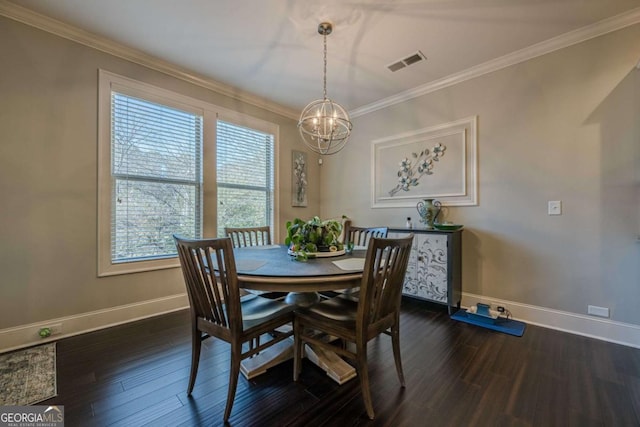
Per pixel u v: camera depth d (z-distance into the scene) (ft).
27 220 6.79
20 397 4.89
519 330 7.70
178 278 9.37
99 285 7.83
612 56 7.07
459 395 5.01
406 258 5.15
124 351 6.53
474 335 7.47
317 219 6.82
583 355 6.37
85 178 7.59
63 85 7.26
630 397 4.92
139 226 8.66
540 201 8.15
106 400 4.84
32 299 6.85
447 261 8.87
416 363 6.08
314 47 8.12
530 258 8.32
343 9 6.57
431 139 10.51
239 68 9.31
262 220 12.20
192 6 6.51
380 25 7.13
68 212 7.34
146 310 8.66
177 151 9.53
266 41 7.84
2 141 6.48
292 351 6.24
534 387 5.23
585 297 7.47
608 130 7.15
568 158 7.70
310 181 14.16
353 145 13.19
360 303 4.47
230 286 4.37
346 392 5.12
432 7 6.50
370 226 12.57
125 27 7.26
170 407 4.70
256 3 6.41
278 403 4.82
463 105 9.67
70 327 7.33
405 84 10.39
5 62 6.50
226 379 5.50
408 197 11.22
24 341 6.71
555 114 7.90
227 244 4.29
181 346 6.81
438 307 9.71
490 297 9.05
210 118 10.33
